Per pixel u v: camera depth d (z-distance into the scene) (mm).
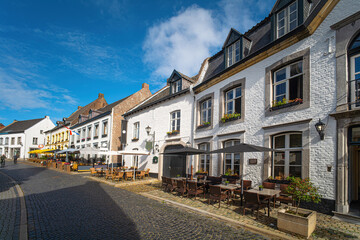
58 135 37438
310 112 7086
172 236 4785
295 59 7832
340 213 5887
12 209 6848
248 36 11055
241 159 9242
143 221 5754
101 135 23906
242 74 9945
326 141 6551
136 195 9234
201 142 11977
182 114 13906
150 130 16516
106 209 6875
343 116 6176
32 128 45188
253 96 9250
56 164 23266
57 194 9211
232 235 4902
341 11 6703
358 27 6238
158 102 16266
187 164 12664
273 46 8469
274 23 8797
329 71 6762
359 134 6113
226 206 7312
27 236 4715
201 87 12438
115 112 22406
